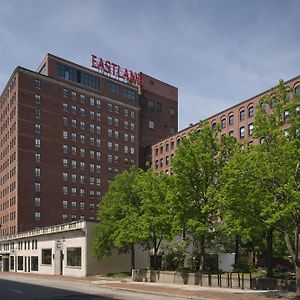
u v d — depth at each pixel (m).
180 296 24.30
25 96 105.94
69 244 56.00
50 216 104.75
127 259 53.66
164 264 42.91
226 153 30.86
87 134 117.00
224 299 21.56
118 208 45.88
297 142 21.48
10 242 83.75
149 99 136.75
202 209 29.14
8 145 109.81
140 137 131.62
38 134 106.44
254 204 22.72
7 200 107.81
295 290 24.53
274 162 21.62
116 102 125.44
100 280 41.97
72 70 116.69
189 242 43.22
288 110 23.31
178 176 30.31
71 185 110.69
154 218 34.56
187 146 31.33
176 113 144.00
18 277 54.09
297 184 21.28
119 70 130.75
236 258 41.75
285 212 20.09
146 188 37.06
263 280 26.77
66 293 27.89
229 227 28.08
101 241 47.41
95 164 117.12
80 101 117.00
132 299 23.36
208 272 33.25
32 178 103.25
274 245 42.81
